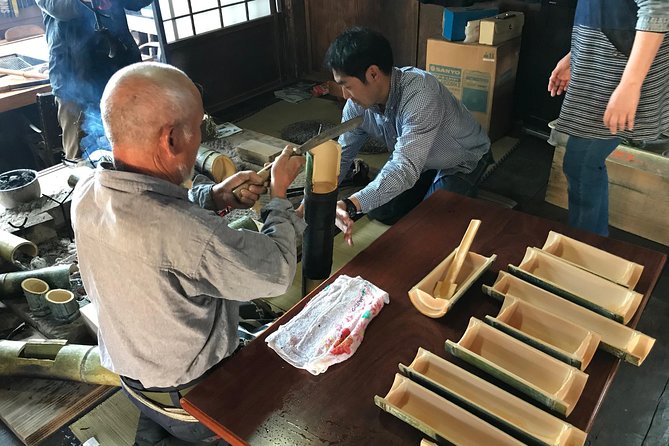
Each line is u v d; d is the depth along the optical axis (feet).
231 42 14.07
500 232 5.13
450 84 11.30
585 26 5.70
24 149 12.62
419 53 13.32
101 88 9.93
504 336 3.69
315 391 3.57
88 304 6.72
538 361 3.58
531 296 4.14
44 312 6.68
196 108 3.33
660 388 5.97
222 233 3.42
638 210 8.31
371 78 5.81
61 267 7.06
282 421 3.38
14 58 12.89
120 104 3.13
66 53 9.52
